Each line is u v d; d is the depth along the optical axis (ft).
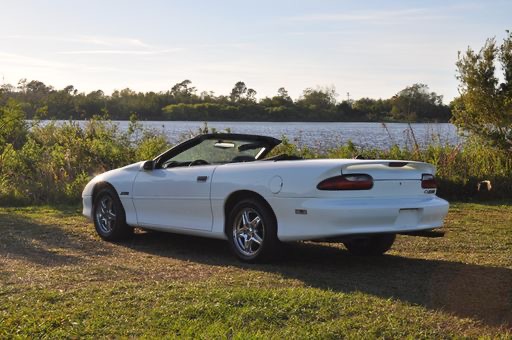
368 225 20.27
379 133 120.78
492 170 47.65
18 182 43.55
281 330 14.24
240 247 22.53
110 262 22.20
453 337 14.02
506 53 50.49
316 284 18.92
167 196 24.95
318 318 15.14
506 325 14.97
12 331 14.17
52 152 50.16
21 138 63.31
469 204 40.98
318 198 20.18
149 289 17.81
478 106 51.06
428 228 21.50
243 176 22.26
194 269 21.11
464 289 18.48
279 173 21.21
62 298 16.85
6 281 18.88
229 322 14.74
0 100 60.29
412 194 21.49
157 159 26.16
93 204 28.35
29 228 29.89
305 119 278.05
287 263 22.36
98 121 62.95
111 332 14.25
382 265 22.25
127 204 26.66
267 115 277.85
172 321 14.87
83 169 47.19
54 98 141.69
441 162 46.93
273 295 16.75
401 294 17.76
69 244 25.98
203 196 23.53
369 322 14.88
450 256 24.16
